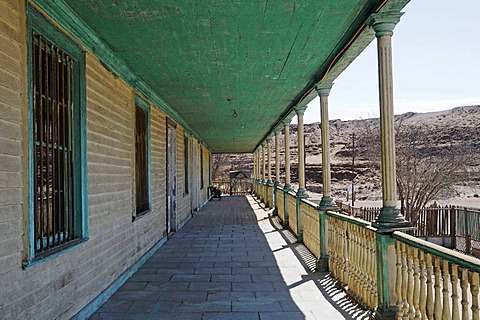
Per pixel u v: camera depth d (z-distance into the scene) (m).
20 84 2.76
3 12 2.58
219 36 4.24
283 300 4.38
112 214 4.75
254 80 6.24
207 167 21.05
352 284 4.41
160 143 7.88
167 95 7.32
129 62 5.07
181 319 3.84
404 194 14.13
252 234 9.09
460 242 9.34
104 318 3.87
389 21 3.54
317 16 3.78
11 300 2.59
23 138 2.77
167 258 6.59
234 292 4.70
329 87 5.85
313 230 6.59
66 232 3.56
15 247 2.64
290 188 10.20
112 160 4.79
